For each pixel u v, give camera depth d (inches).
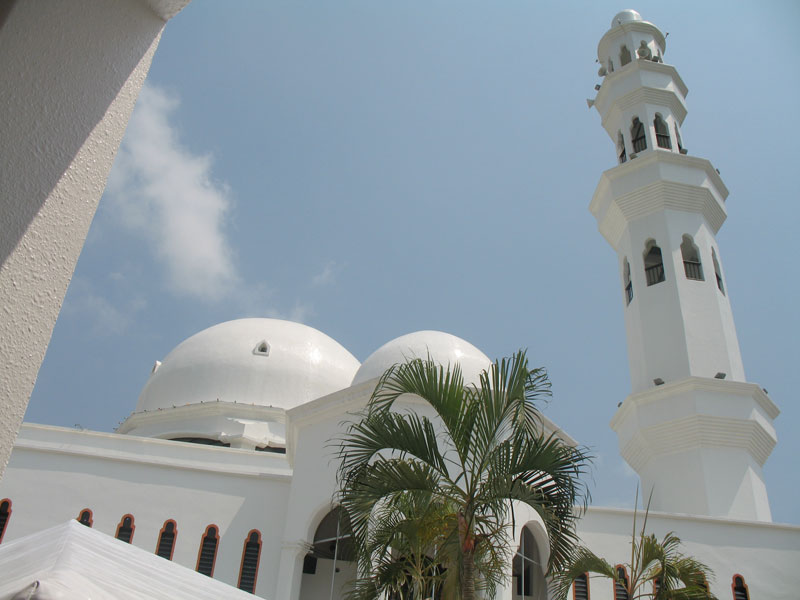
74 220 113.9
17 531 894.4
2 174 103.9
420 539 478.3
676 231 1165.7
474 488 435.8
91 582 251.3
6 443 99.5
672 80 1366.9
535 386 447.5
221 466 984.3
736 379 1060.5
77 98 117.0
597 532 927.0
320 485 860.0
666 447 1028.5
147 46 132.7
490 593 487.2
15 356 102.0
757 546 940.0
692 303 1100.5
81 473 942.4
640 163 1218.6
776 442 1059.3
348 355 1496.1
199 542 912.9
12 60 108.3
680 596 606.2
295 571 827.4
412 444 442.0
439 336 999.6
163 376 1353.3
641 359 1104.8
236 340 1379.2
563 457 423.2
